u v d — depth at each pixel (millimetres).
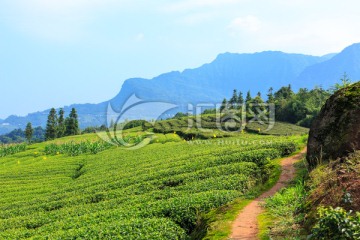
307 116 109438
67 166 61375
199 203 22672
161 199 27375
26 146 101938
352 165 15820
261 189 25125
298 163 29625
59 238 20312
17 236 23797
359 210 12070
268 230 15102
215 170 32406
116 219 23031
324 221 10914
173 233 19188
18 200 41281
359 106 22031
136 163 51062
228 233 15727
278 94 152625
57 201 34438
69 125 162625
